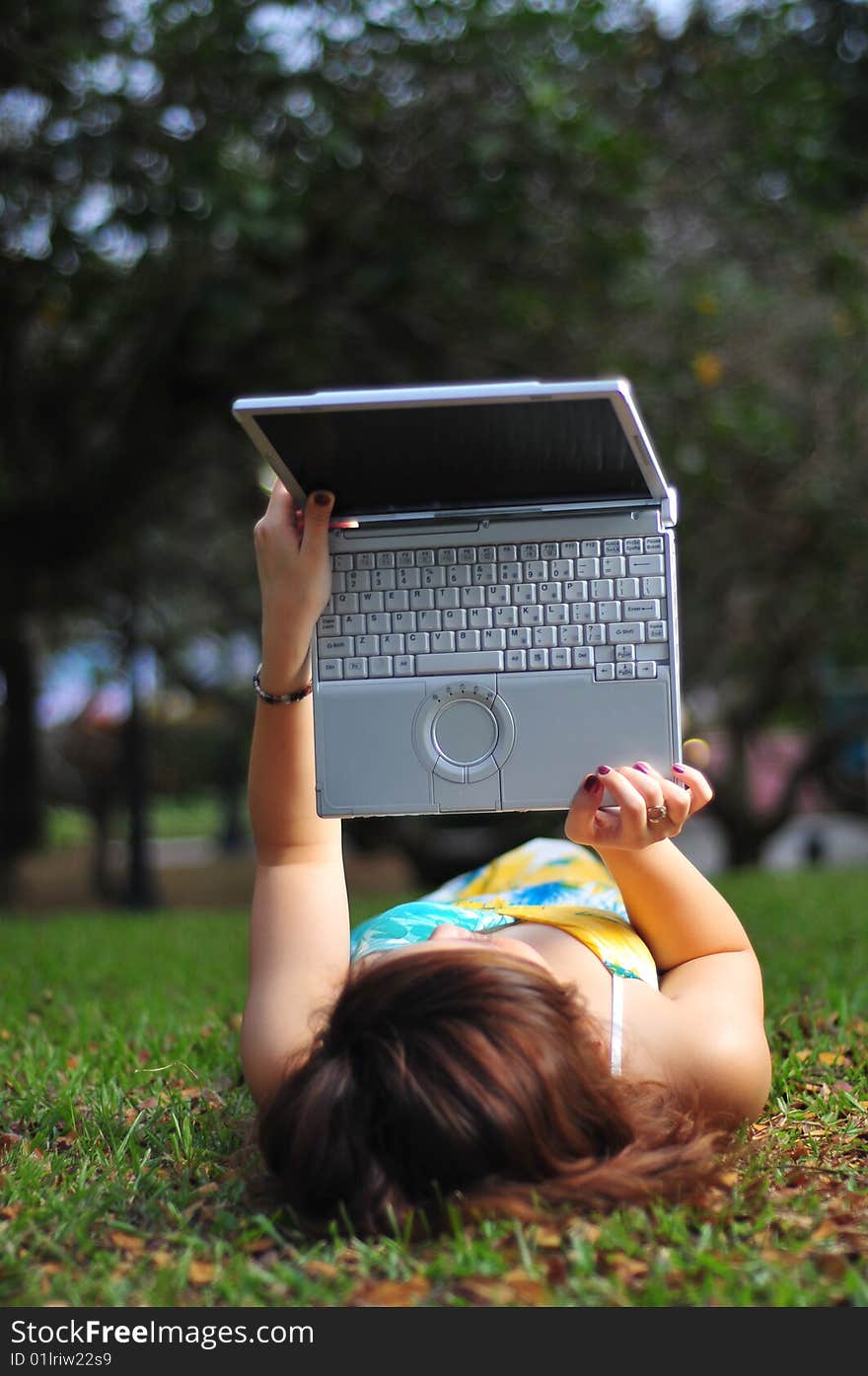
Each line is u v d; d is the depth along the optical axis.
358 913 5.55
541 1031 1.67
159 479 8.41
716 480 8.15
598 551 2.05
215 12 6.33
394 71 6.80
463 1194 1.68
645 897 2.12
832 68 7.10
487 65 6.65
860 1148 2.22
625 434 1.91
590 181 6.96
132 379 7.46
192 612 13.63
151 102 6.46
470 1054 1.64
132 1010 3.91
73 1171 2.21
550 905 2.40
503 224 6.74
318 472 2.03
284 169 6.61
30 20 6.10
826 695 11.98
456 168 6.75
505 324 7.36
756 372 8.87
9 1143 2.40
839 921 5.50
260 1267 1.71
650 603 2.04
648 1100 1.82
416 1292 1.59
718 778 12.09
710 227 8.16
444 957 1.71
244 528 10.87
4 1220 1.95
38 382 7.78
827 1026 3.24
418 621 2.07
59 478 7.91
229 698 14.31
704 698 12.62
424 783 2.05
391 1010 1.67
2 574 8.47
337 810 2.06
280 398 1.87
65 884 15.20
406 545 2.07
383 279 6.73
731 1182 1.93
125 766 11.50
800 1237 1.77
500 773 2.04
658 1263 1.63
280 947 2.02
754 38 7.13
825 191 7.02
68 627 13.53
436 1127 1.64
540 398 1.85
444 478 2.04
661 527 2.04
